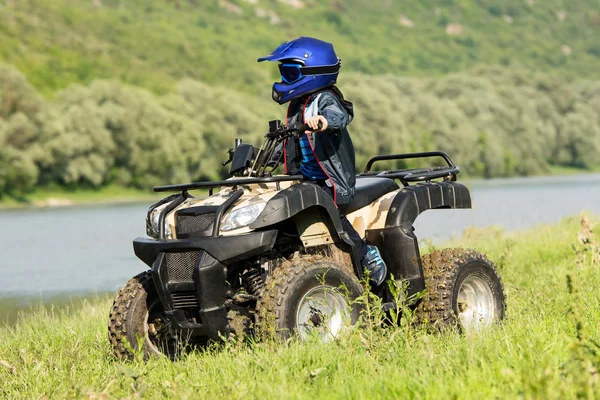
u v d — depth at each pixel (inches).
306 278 645.3
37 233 3873.0
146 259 677.9
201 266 635.5
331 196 709.9
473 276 751.7
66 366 694.5
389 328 686.5
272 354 604.1
